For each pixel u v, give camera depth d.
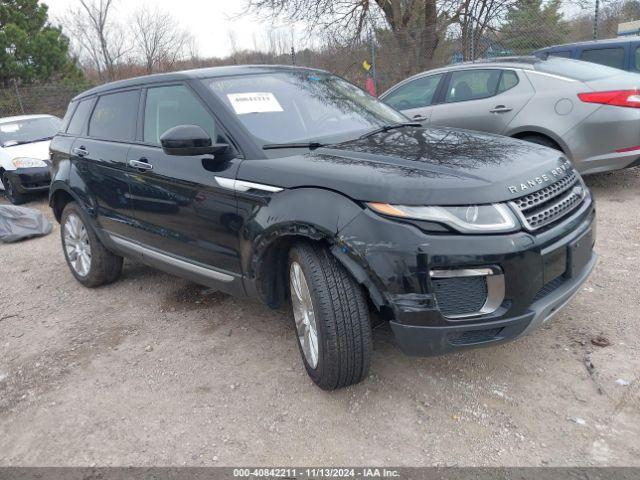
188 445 2.76
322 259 2.77
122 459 2.71
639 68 8.48
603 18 12.16
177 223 3.70
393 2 14.38
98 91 4.80
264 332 3.83
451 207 2.50
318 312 2.74
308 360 3.04
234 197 3.20
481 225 2.49
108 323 4.25
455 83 6.95
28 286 5.31
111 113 4.50
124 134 4.28
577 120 5.85
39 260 6.12
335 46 14.94
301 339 3.10
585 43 9.04
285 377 3.25
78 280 5.08
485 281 2.53
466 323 2.52
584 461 2.41
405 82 7.59
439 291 2.52
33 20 21.30
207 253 3.52
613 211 5.79
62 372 3.58
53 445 2.87
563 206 2.87
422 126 3.88
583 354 3.18
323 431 2.76
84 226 4.82
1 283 5.48
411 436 2.67
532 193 2.69
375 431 2.73
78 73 21.77
